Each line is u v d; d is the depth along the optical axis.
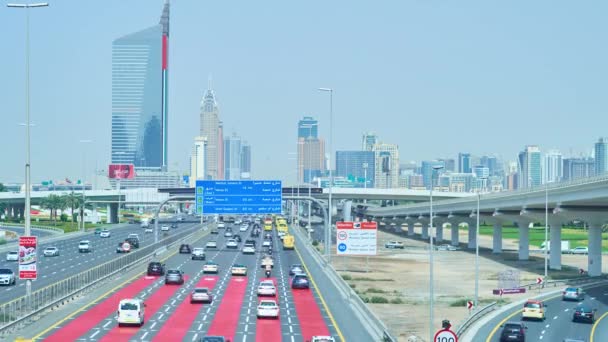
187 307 123.00
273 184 190.25
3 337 90.31
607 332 112.19
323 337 80.50
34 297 108.31
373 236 179.88
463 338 103.75
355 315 117.44
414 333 106.75
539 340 103.88
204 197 190.50
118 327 100.62
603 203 191.12
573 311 135.38
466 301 144.62
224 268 193.62
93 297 131.12
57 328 98.62
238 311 119.31
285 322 108.88
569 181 188.38
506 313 133.50
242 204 190.62
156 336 94.31
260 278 171.62
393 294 158.12
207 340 78.25
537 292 170.25
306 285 152.75
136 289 145.62
